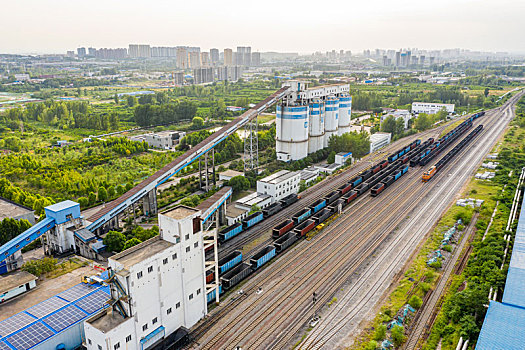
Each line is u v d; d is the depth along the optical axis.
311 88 171.12
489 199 118.38
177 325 62.50
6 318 62.41
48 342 56.50
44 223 88.38
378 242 94.12
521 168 146.38
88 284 72.75
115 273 52.38
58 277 79.06
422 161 159.25
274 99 151.38
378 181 139.38
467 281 75.12
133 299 54.06
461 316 63.28
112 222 100.31
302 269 82.62
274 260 86.56
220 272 77.69
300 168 157.38
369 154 183.50
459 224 100.44
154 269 56.72
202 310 67.06
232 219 102.94
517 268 72.19
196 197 119.94
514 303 61.72
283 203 117.31
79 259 87.75
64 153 186.25
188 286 63.25
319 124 171.88
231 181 130.25
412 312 67.19
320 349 59.34
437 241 93.56
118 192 130.50
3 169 153.00
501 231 92.25
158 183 108.62
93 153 182.25
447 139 195.62
